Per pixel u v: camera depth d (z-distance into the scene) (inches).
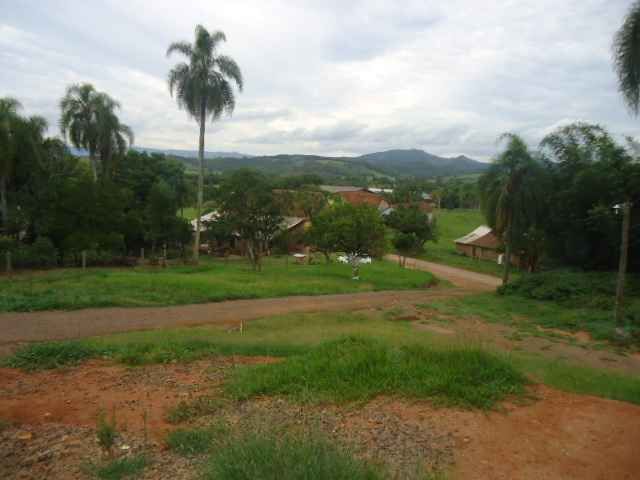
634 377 374.0
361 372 265.4
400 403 231.1
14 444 178.2
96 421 205.3
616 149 845.2
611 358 464.8
